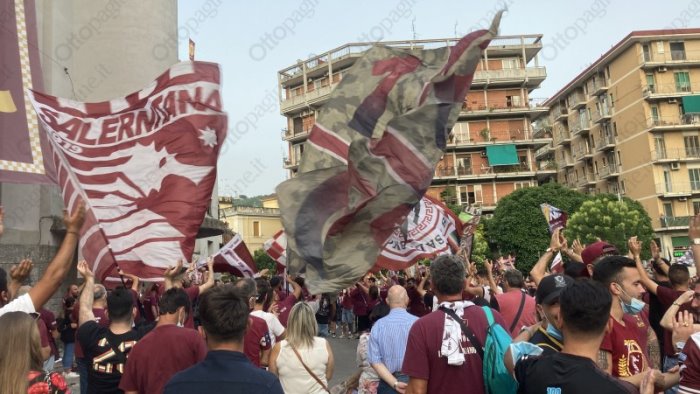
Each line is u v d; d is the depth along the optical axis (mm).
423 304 11008
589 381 2473
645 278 5344
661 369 5500
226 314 2803
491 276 7043
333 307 20172
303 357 5133
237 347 2848
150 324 4605
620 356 3506
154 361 3844
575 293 2619
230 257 10961
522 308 5297
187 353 3893
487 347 3418
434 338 3609
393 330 5039
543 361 2645
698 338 2986
